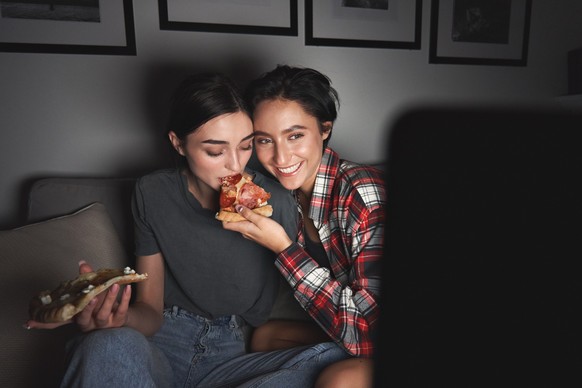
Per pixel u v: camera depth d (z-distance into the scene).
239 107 1.07
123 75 1.63
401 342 0.23
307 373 1.05
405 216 0.23
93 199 1.41
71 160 1.65
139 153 1.70
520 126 0.20
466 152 0.21
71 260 1.19
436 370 0.23
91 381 0.81
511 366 0.21
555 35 2.15
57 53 1.56
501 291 0.21
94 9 1.57
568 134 0.20
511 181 0.20
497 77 2.10
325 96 1.12
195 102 1.04
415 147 0.22
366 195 1.07
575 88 2.13
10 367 1.01
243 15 1.70
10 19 1.51
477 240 0.21
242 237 1.22
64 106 1.60
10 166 1.60
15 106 1.57
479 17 2.02
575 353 0.20
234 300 1.25
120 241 1.35
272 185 1.25
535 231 0.20
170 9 1.63
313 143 1.12
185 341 1.22
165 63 1.66
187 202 1.20
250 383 1.01
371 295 1.02
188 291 1.23
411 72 1.97
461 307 0.22
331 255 1.19
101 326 0.92
